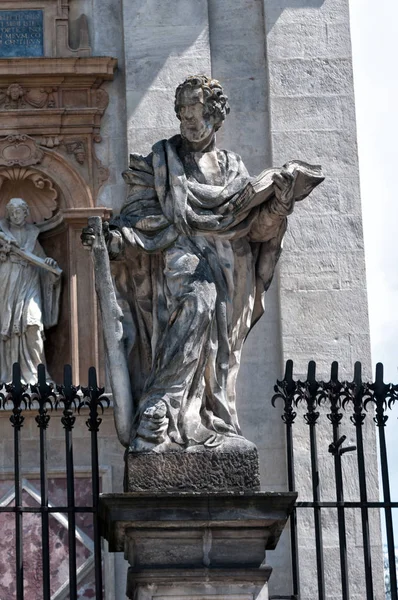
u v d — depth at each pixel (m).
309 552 20.05
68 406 15.42
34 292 21.08
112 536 15.02
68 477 15.27
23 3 22.03
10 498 20.25
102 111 21.64
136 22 21.77
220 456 15.03
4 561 19.94
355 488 20.33
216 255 15.88
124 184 21.47
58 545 20.05
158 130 21.41
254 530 14.77
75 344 20.94
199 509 14.64
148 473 14.91
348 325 20.89
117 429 15.39
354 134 21.53
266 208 15.84
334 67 21.75
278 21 21.84
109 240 15.87
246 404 20.67
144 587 14.60
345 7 21.97
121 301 16.02
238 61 21.81
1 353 20.89
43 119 21.59
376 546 20.08
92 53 21.86
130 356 15.84
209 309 15.56
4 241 21.11
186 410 15.27
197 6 21.84
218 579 14.63
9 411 20.41
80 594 19.92
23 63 21.53
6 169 21.47
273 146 21.41
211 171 16.16
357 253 21.12
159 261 15.97
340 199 21.30
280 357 20.81
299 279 20.98
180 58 21.66
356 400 15.71
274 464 20.47
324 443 20.45
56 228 21.55
